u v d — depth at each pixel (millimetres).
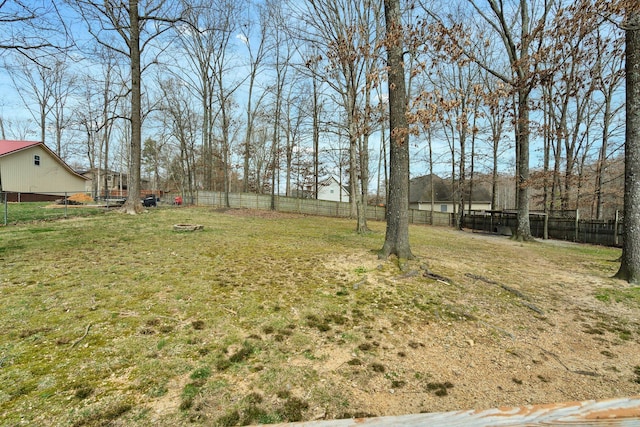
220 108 20484
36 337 2564
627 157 5402
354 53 6531
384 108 8266
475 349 2854
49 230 7812
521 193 13227
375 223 19469
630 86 5293
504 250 9383
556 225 15023
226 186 19625
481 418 852
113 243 6559
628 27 4965
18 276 4102
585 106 16547
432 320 3439
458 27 5391
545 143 16203
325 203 23078
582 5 5270
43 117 27688
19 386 1939
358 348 2748
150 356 2383
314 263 5547
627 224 5371
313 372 2330
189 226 8961
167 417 1758
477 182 23266
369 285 4469
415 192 34844
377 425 823
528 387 2289
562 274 5859
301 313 3416
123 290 3762
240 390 2057
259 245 7172
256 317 3238
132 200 12250
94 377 2080
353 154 11258
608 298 4391
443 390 2195
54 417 1696
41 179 22328
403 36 5316
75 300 3377
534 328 3365
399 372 2406
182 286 4020
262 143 33688
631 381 2422
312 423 831
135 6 11336
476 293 4359
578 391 2256
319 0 9867
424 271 5129
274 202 21453
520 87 6977
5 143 21250
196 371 2232
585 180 14602
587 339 3150
